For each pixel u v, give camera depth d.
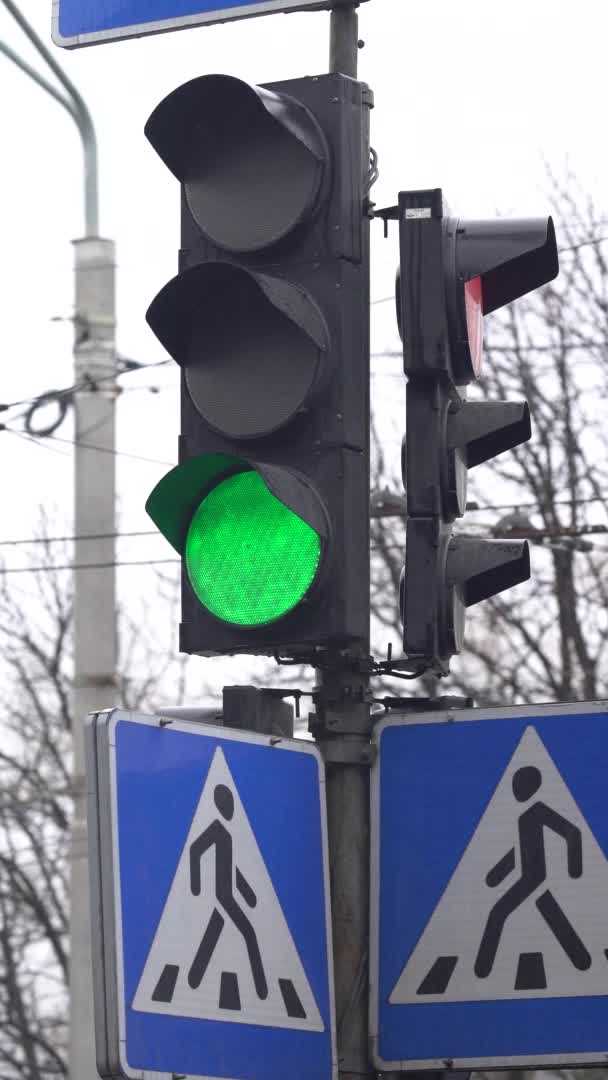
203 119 7.57
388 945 7.20
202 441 7.44
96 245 24.31
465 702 7.55
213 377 7.39
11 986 41.03
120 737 6.60
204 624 7.29
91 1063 22.62
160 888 6.59
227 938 6.76
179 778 6.76
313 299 7.43
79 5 8.26
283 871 7.05
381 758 7.39
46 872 40.84
